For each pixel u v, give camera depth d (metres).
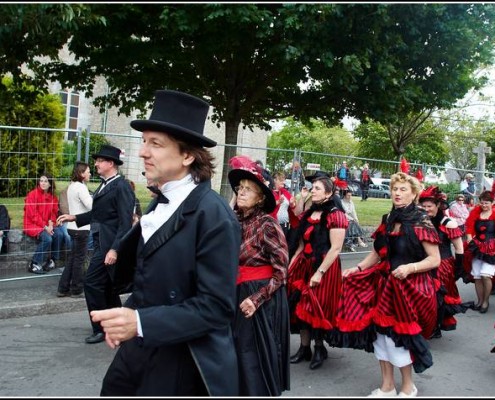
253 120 13.17
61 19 5.66
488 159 33.84
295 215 5.11
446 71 11.05
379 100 10.07
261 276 3.32
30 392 3.89
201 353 2.01
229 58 10.28
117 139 8.25
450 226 5.59
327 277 4.51
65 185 7.48
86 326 5.63
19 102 10.16
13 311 5.82
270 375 3.10
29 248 7.19
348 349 5.30
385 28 9.59
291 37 8.41
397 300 3.75
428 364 3.75
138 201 7.90
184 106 2.10
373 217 10.95
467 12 10.11
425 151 25.28
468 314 7.08
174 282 2.01
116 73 10.75
